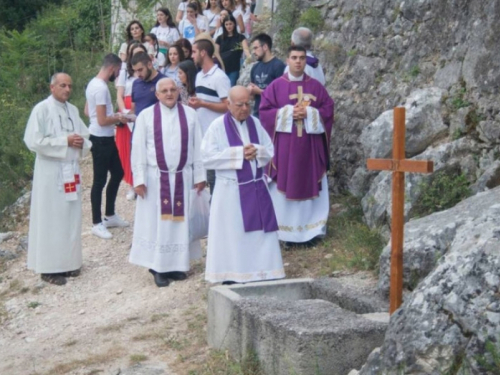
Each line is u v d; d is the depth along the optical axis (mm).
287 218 9531
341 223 9711
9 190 13945
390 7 10828
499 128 8570
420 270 7062
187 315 8312
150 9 18938
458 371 4941
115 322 8445
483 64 8945
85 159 14516
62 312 9031
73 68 19172
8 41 19750
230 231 8289
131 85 11594
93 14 21156
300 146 9367
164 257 9039
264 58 10500
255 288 7598
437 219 7371
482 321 4938
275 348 6391
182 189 9039
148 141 9039
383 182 9039
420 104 9211
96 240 10867
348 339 6164
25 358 7961
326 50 11781
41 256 9664
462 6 9547
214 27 15078
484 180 8352
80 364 7555
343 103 11070
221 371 6852
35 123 9500
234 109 8328
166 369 7188
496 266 5082
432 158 8797
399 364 5152
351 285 7672
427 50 10039
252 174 8328
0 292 9883
